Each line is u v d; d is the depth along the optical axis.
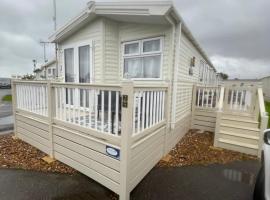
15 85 4.72
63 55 6.11
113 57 5.07
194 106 6.36
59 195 2.55
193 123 6.48
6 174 3.08
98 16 4.77
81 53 5.54
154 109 3.32
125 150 2.34
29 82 4.11
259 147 4.24
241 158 4.10
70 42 5.82
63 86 3.25
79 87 2.98
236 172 3.43
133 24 4.78
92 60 5.11
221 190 2.81
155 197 2.57
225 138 4.81
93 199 2.48
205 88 6.17
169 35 4.12
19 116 4.65
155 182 2.97
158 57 4.38
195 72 6.61
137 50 4.79
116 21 4.99
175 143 4.70
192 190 2.78
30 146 4.27
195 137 5.55
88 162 2.92
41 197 2.50
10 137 4.96
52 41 6.11
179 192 2.71
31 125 4.21
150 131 3.10
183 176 3.21
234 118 5.29
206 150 4.52
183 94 5.05
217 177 3.22
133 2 3.85
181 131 5.24
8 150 4.03
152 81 4.46
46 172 3.16
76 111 3.20
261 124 4.23
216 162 3.86
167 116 3.89
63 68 6.17
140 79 4.70
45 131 3.76
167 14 3.56
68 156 3.29
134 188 2.76
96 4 4.43
